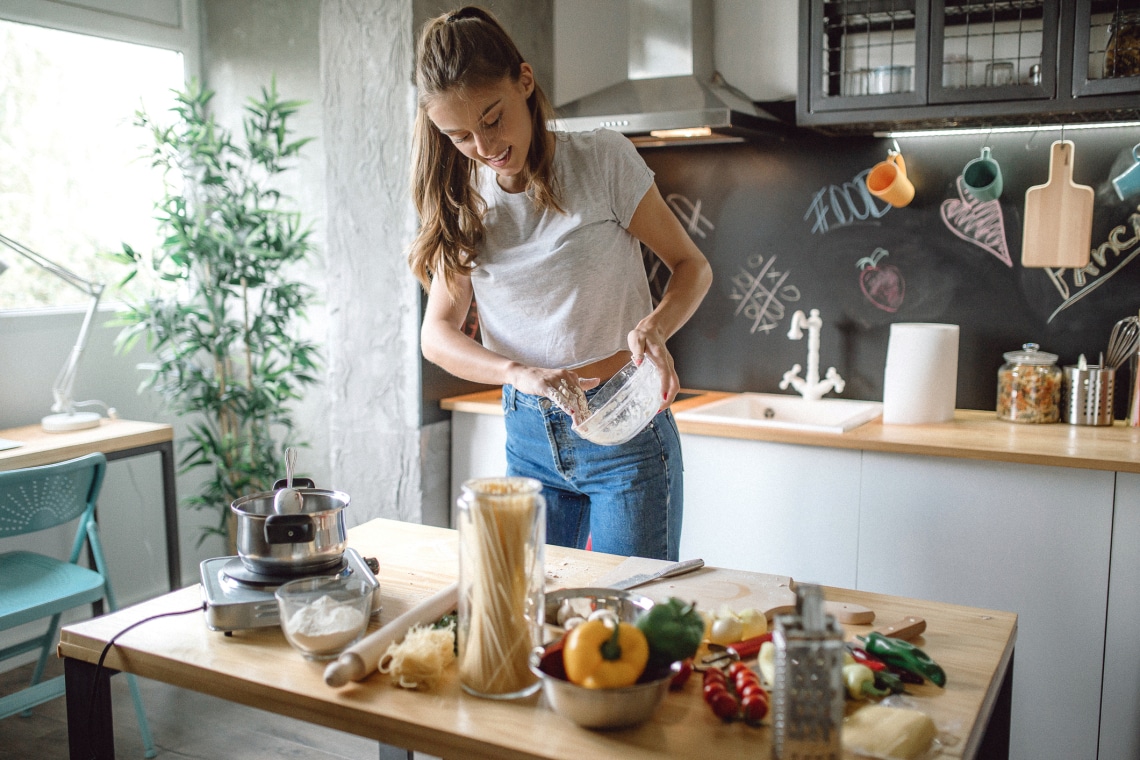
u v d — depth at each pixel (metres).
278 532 1.24
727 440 2.64
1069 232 2.66
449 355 1.72
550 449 1.81
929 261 2.91
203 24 3.54
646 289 1.83
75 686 1.25
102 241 3.33
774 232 3.12
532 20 3.20
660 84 2.97
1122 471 2.17
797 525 2.57
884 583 2.48
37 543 3.10
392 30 2.85
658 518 1.79
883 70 2.60
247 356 3.25
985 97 2.45
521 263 1.73
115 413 3.06
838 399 3.09
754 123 2.79
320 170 3.37
